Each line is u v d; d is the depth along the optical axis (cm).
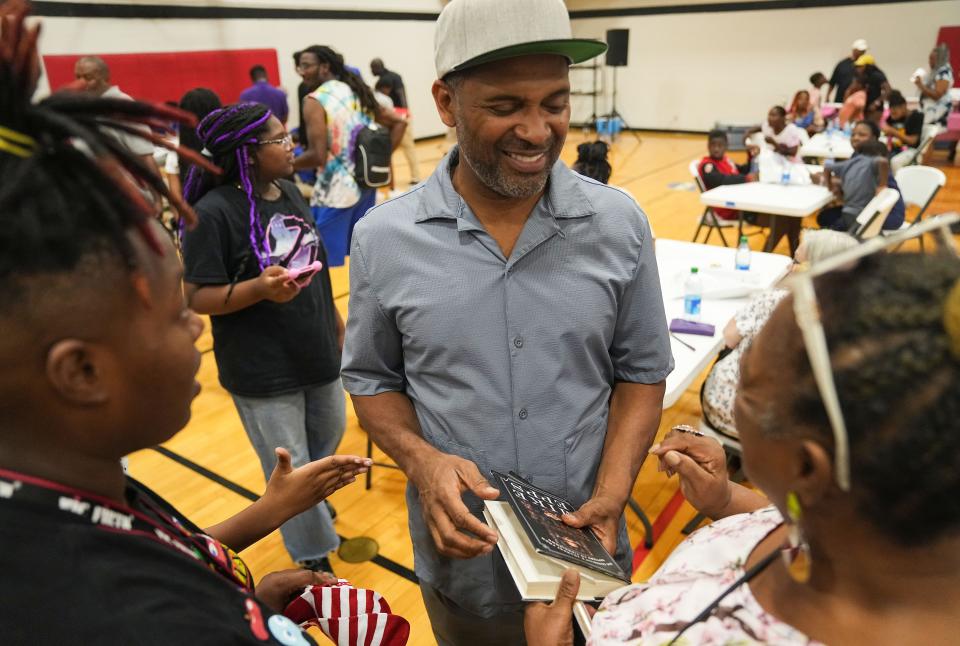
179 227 175
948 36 1020
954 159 851
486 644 128
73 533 48
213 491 273
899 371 41
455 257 107
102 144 51
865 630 48
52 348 46
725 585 59
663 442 102
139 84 787
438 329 108
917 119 723
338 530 247
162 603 48
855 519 45
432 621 135
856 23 1083
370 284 112
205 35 852
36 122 47
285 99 703
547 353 109
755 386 50
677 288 294
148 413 54
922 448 40
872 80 855
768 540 64
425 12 1173
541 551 84
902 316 42
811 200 467
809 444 45
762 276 306
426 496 102
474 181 105
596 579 88
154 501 69
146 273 50
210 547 67
